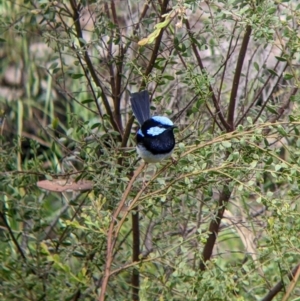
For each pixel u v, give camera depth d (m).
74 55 10.53
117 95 10.84
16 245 11.13
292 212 8.22
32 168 10.62
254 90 11.97
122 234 12.56
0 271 10.68
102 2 10.95
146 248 11.20
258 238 11.08
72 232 10.48
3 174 10.55
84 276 8.03
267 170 8.34
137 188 9.95
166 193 8.70
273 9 9.09
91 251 10.22
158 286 9.24
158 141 9.85
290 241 8.20
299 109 9.48
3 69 18.41
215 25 10.31
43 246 7.50
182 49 10.08
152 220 11.77
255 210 11.87
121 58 10.59
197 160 8.76
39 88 18.23
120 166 9.91
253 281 10.09
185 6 8.17
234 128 10.62
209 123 11.77
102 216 8.58
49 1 10.28
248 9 9.27
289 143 11.39
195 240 10.87
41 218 11.13
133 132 11.63
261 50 12.68
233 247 14.09
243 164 8.62
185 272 8.34
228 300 8.33
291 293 8.90
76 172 10.05
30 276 10.70
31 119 17.62
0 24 11.30
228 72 12.73
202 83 9.34
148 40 8.00
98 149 10.31
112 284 10.47
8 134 17.30
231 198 11.55
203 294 8.24
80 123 10.38
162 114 11.37
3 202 11.07
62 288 10.37
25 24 13.38
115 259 10.96
